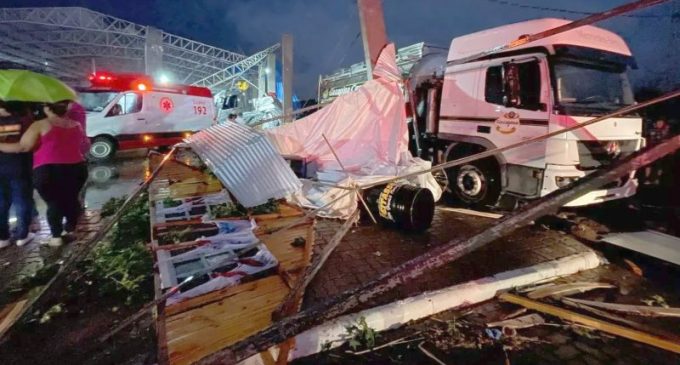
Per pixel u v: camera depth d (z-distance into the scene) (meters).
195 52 38.72
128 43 37.12
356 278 3.73
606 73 5.78
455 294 3.33
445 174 7.30
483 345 2.83
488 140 6.25
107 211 5.87
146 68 31.27
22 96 3.87
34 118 4.33
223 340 2.61
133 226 5.04
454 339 2.89
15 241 4.62
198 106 14.37
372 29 7.77
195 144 4.75
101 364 2.48
